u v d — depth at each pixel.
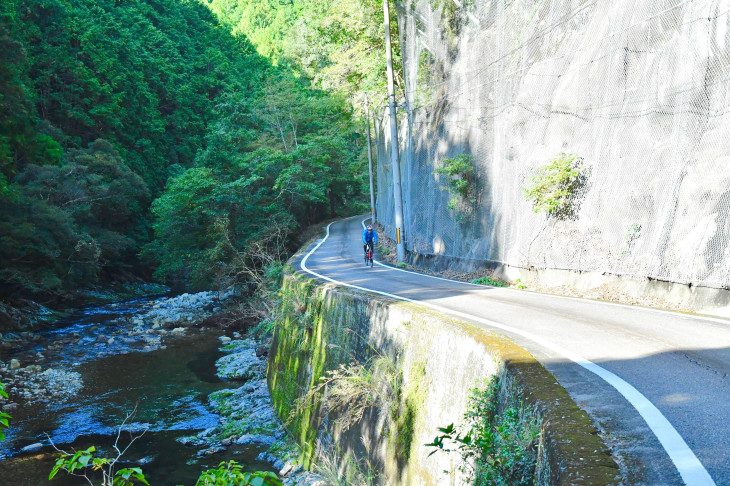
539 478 3.85
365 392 9.60
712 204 8.58
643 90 10.31
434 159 20.89
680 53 9.40
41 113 59.50
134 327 30.03
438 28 20.66
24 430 15.51
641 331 7.21
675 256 9.21
